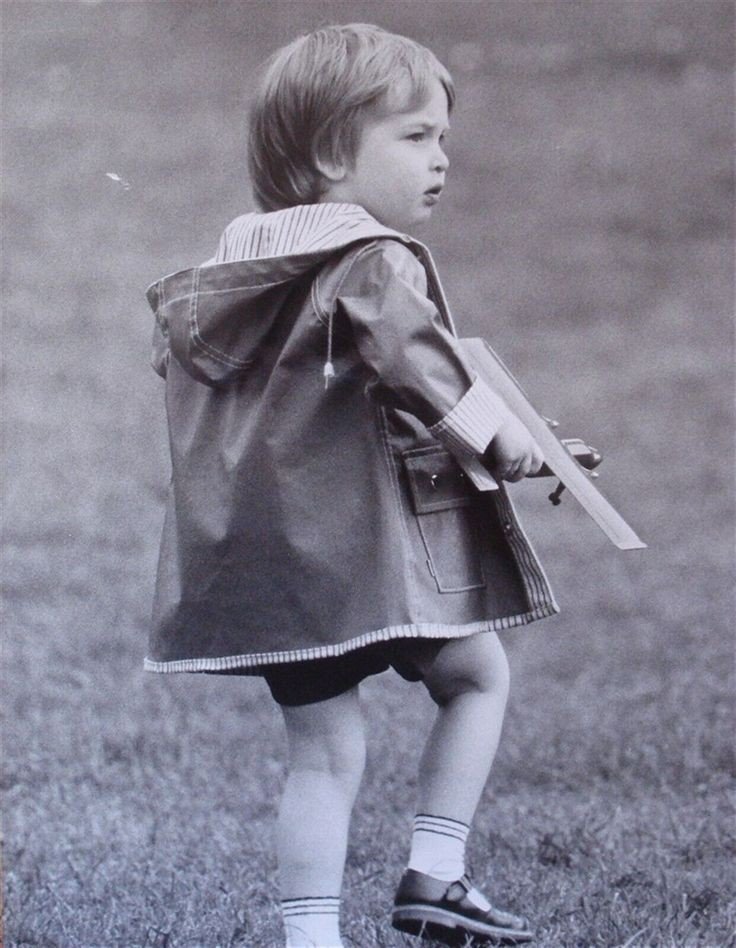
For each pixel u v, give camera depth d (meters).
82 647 8.62
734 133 22.28
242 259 3.88
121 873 5.12
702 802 6.22
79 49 21.92
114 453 12.49
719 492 12.66
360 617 3.65
